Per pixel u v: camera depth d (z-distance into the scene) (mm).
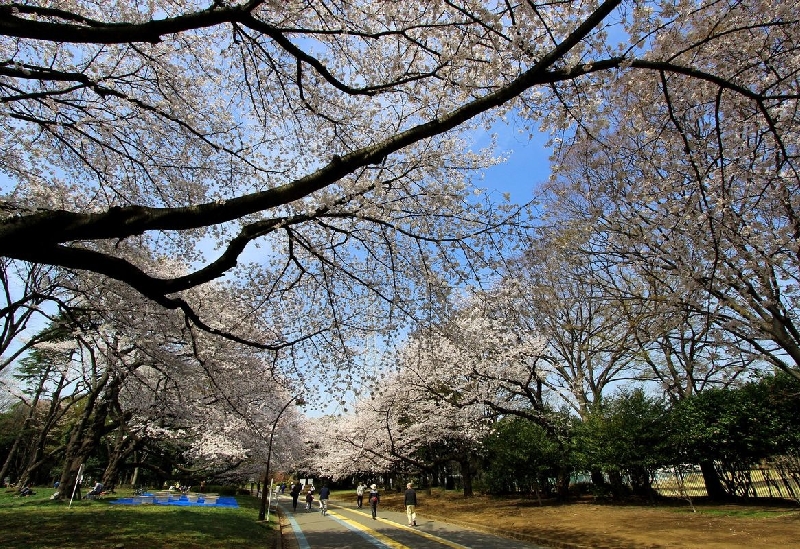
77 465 17984
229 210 4164
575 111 5957
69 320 11797
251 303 9914
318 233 8945
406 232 7758
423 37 6227
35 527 11305
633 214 9672
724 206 7395
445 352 15867
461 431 22016
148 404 16625
